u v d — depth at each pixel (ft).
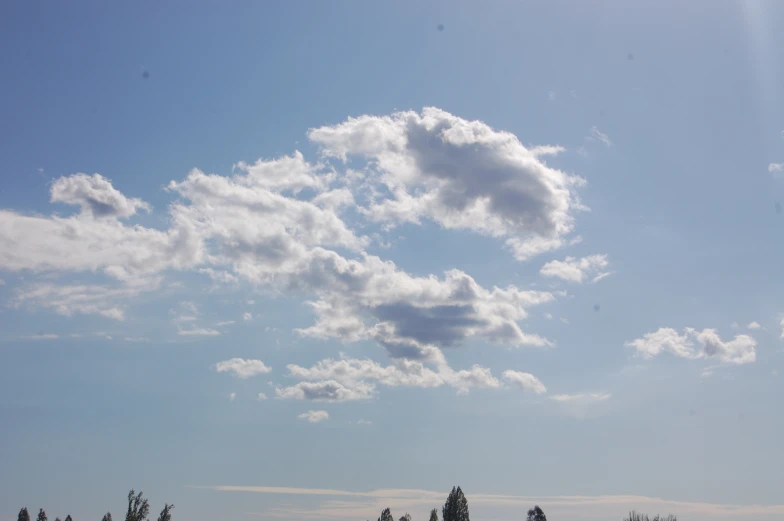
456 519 519.19
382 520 567.18
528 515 581.12
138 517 497.87
